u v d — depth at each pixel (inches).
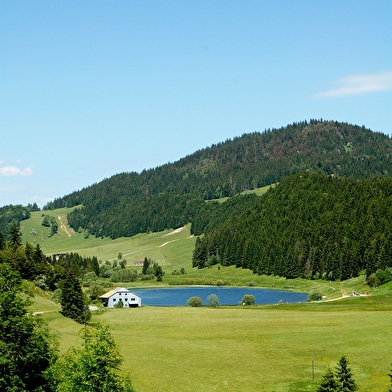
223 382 2883.9
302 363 3238.2
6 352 1615.4
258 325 4429.1
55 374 1717.5
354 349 3442.4
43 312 4557.1
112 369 1756.9
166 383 2807.6
